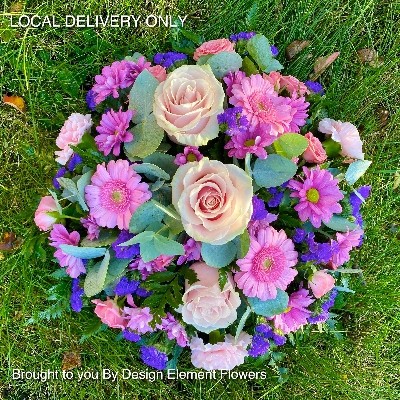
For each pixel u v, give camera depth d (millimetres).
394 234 1634
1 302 1502
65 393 1538
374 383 1606
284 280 1104
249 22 1411
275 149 1107
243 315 1140
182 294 1158
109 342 1485
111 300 1164
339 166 1256
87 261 1154
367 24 1628
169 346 1232
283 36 1604
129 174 1069
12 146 1519
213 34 1559
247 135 1090
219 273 1079
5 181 1516
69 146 1127
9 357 1493
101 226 1119
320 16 1596
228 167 994
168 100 1037
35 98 1511
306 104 1179
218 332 1197
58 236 1122
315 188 1119
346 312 1614
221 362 1189
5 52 1507
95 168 1141
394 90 1648
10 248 1483
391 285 1606
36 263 1465
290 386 1563
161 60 1297
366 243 1604
